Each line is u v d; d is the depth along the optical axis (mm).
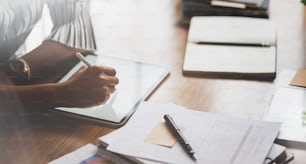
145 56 1418
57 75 1304
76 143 1099
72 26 1521
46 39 1430
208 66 1343
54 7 1499
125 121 1153
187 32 1551
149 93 1255
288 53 1407
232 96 1238
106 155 1039
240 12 1588
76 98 1228
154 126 1105
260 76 1299
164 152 1018
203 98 1237
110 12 1688
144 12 1685
